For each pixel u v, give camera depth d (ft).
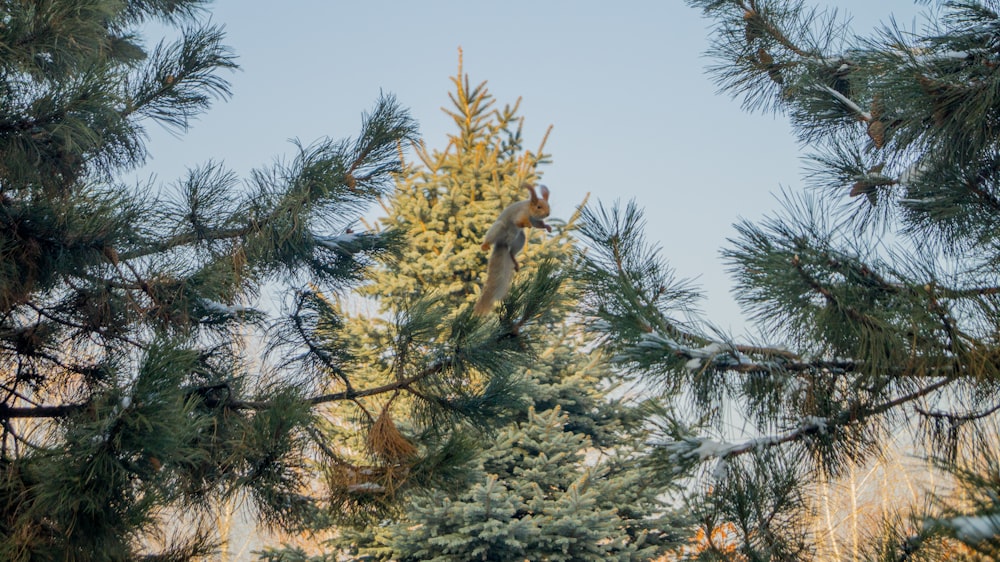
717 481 16.29
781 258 14.17
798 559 16.49
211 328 26.53
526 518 42.01
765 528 16.57
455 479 22.40
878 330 14.14
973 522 9.55
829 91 22.65
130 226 22.61
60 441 18.28
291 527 22.71
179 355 17.15
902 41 16.28
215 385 23.97
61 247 21.71
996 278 14.87
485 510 41.14
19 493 17.79
